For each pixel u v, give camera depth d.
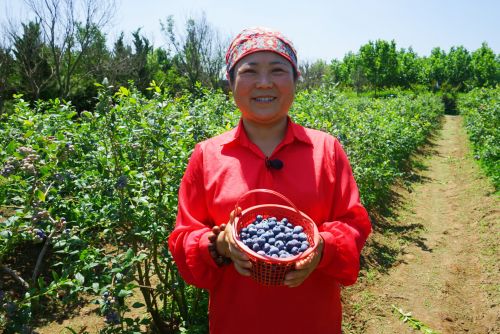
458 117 28.19
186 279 1.58
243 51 1.49
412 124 11.32
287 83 1.49
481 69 48.53
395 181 8.65
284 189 1.50
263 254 1.31
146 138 2.62
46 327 3.33
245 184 1.51
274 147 1.59
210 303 1.68
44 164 2.19
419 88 40.41
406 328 3.68
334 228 1.45
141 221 2.52
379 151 6.78
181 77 29.59
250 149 1.55
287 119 1.63
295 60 1.55
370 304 4.02
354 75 43.16
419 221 6.63
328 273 1.46
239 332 1.56
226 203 1.51
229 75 1.61
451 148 14.48
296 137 1.55
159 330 3.04
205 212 1.64
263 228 1.42
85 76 20.89
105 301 2.05
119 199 2.51
